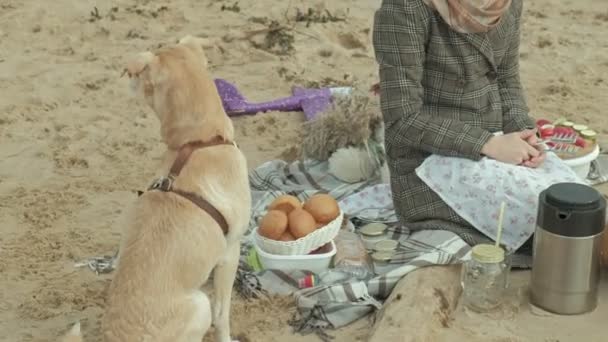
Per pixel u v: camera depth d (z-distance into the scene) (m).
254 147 6.50
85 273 4.87
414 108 4.76
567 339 4.16
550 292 4.32
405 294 4.29
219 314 3.99
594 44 8.59
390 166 5.05
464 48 4.71
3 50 8.59
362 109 5.95
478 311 4.38
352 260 4.70
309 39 8.79
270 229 4.62
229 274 3.93
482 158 4.73
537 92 7.44
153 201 3.70
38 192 5.86
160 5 9.86
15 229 5.37
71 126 6.93
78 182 6.02
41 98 7.43
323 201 4.71
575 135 5.55
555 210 4.18
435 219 4.88
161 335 3.45
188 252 3.58
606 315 4.36
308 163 5.93
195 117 3.77
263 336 4.25
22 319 4.46
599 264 4.34
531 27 9.05
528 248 4.83
